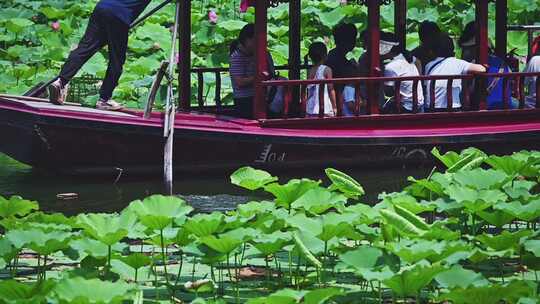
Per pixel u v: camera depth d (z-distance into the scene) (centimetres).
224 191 1616
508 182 1170
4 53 2586
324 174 1738
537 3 2764
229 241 854
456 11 2748
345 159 1741
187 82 1922
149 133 1655
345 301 888
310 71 1789
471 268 1010
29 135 1628
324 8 2717
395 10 2008
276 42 2534
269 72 1839
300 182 1032
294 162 1723
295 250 897
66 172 1680
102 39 1730
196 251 875
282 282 957
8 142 1677
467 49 1903
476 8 1784
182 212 937
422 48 1873
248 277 979
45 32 2695
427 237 912
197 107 1941
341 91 1733
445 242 864
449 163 1303
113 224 913
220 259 870
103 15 1717
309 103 1759
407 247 818
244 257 931
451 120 1786
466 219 1090
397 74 1775
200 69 1941
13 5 2928
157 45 2502
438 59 1803
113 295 708
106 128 1636
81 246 873
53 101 1730
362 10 2680
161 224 889
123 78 2294
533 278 970
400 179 1702
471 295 721
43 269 945
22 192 1594
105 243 864
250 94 1814
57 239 858
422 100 1795
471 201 1009
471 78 1781
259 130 1694
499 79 1820
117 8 1719
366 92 1766
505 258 1048
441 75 1759
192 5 2869
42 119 1609
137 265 878
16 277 973
